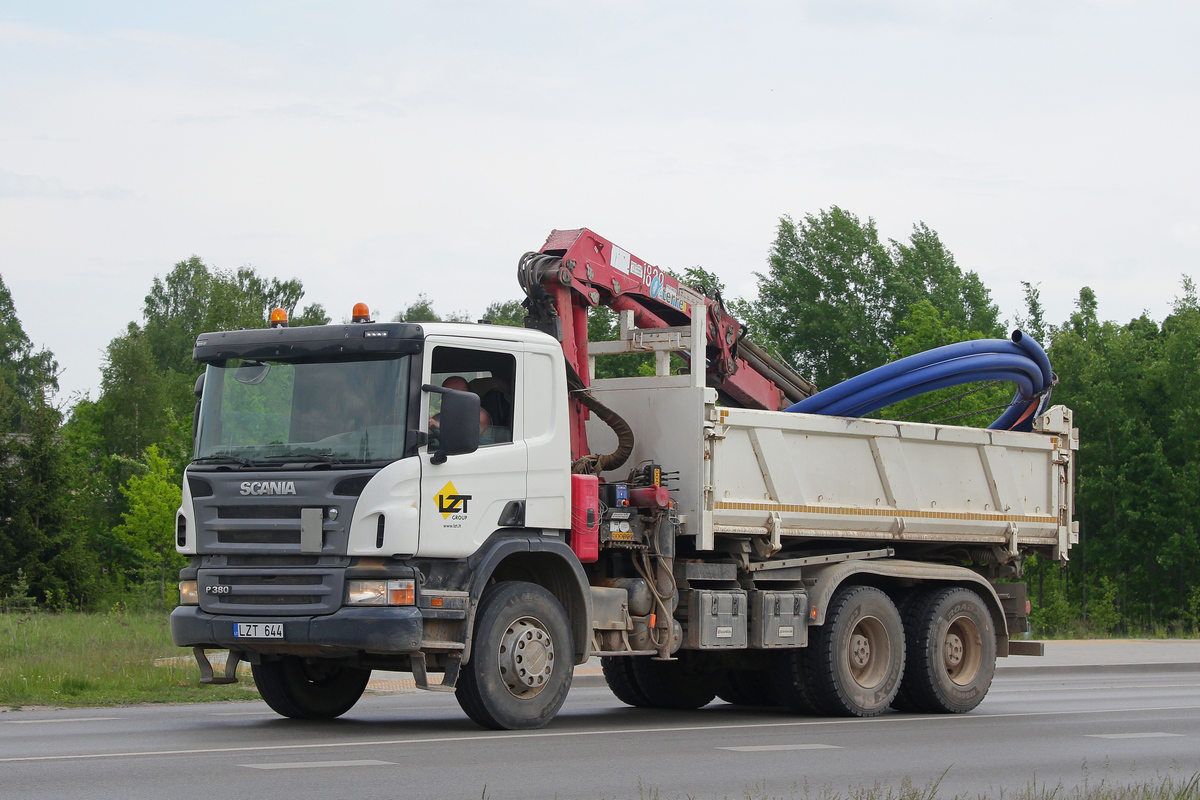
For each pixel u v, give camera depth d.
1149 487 51.56
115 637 23.95
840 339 76.69
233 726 12.87
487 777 9.28
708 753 11.19
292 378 12.45
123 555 76.31
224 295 87.88
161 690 16.55
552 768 9.89
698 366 15.02
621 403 15.36
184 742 11.23
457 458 12.29
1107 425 53.66
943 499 17.25
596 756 10.73
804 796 8.83
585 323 15.30
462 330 12.53
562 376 13.46
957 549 17.92
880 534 16.55
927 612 16.28
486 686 12.28
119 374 87.62
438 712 14.91
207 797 8.12
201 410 12.79
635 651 14.05
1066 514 18.70
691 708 17.05
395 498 11.80
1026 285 80.50
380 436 11.98
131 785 8.60
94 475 81.31
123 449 85.19
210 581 12.24
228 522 12.20
